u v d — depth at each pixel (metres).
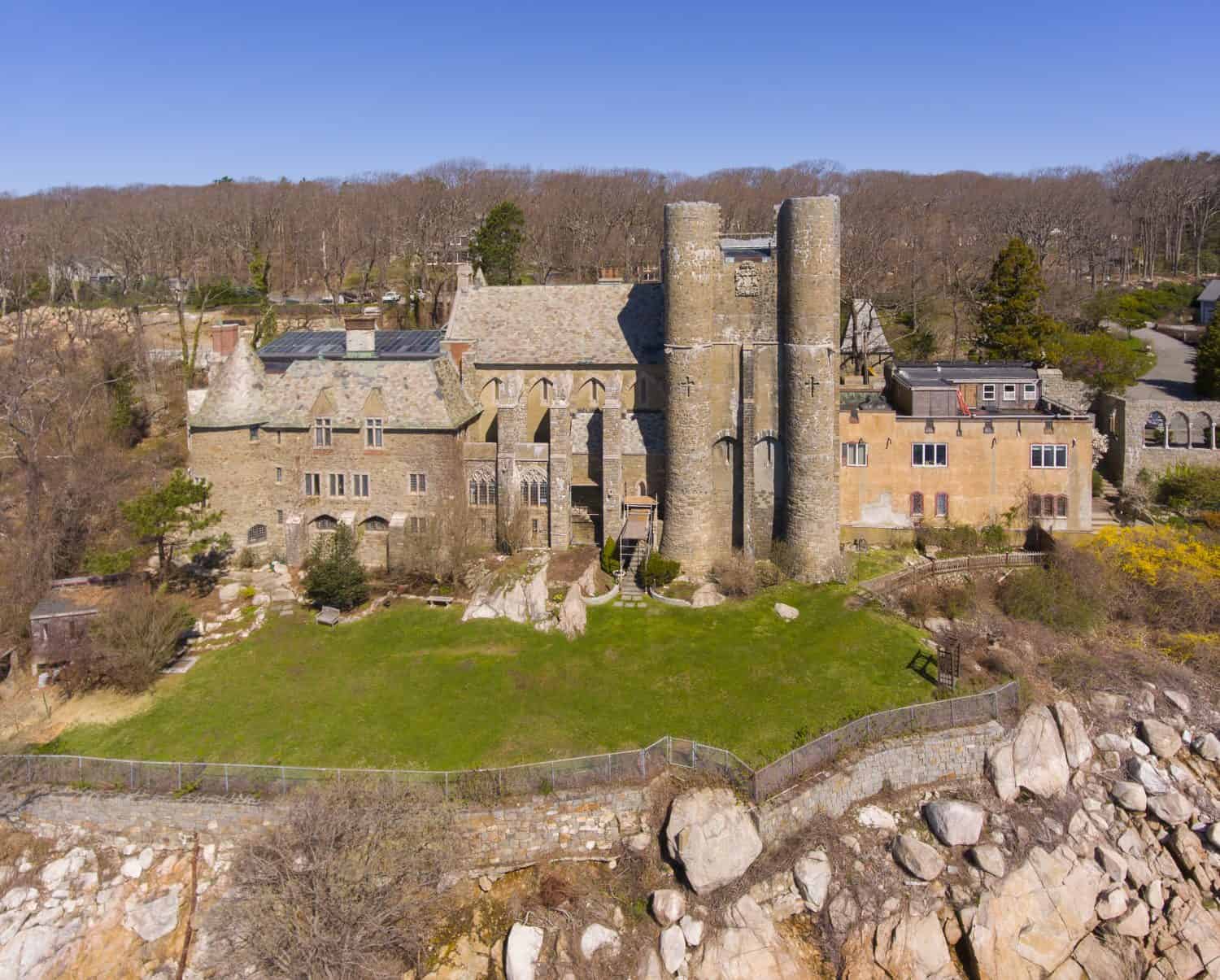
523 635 49.78
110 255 122.25
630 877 36.19
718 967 34.03
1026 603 53.97
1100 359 81.62
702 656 48.00
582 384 63.81
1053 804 40.81
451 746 40.47
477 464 59.09
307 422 58.25
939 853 37.94
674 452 58.06
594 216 133.38
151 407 84.44
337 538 55.09
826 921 35.75
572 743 40.75
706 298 56.75
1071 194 151.12
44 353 82.81
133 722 42.53
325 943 31.33
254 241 127.88
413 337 66.19
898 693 44.69
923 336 97.38
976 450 61.31
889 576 56.91
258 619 51.72
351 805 35.22
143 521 51.38
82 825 37.84
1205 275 137.62
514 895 35.72
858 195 149.62
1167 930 36.84
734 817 36.31
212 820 37.03
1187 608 53.62
